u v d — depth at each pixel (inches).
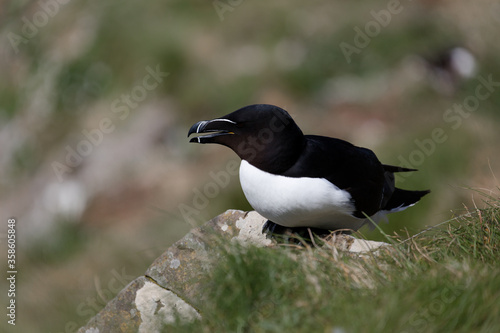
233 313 180.9
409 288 168.6
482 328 154.5
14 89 714.2
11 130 682.8
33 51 727.7
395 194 260.5
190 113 577.9
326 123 539.5
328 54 580.7
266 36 608.1
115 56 641.6
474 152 472.1
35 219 590.9
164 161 561.9
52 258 548.7
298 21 609.9
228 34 617.6
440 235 213.9
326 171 209.5
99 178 577.3
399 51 571.2
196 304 199.5
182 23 635.5
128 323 201.6
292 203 208.5
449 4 591.8
